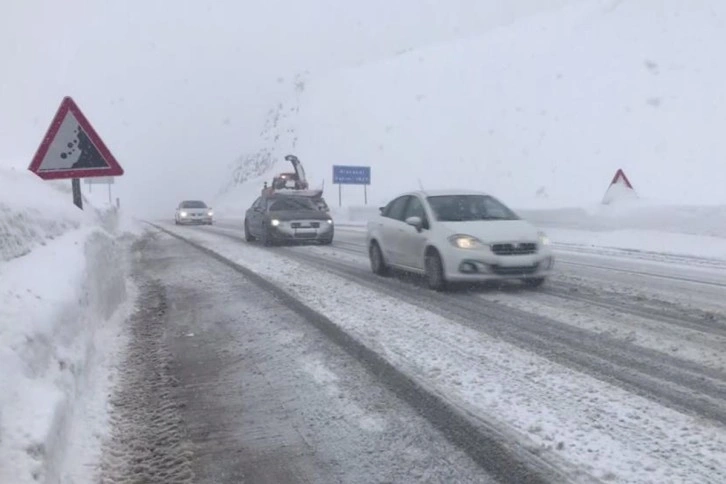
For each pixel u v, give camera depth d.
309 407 5.23
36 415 3.66
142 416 5.10
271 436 4.70
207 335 7.69
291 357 6.60
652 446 4.34
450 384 5.61
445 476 4.04
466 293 10.06
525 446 4.37
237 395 5.56
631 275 12.06
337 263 14.23
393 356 6.45
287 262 14.41
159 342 7.39
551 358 6.37
